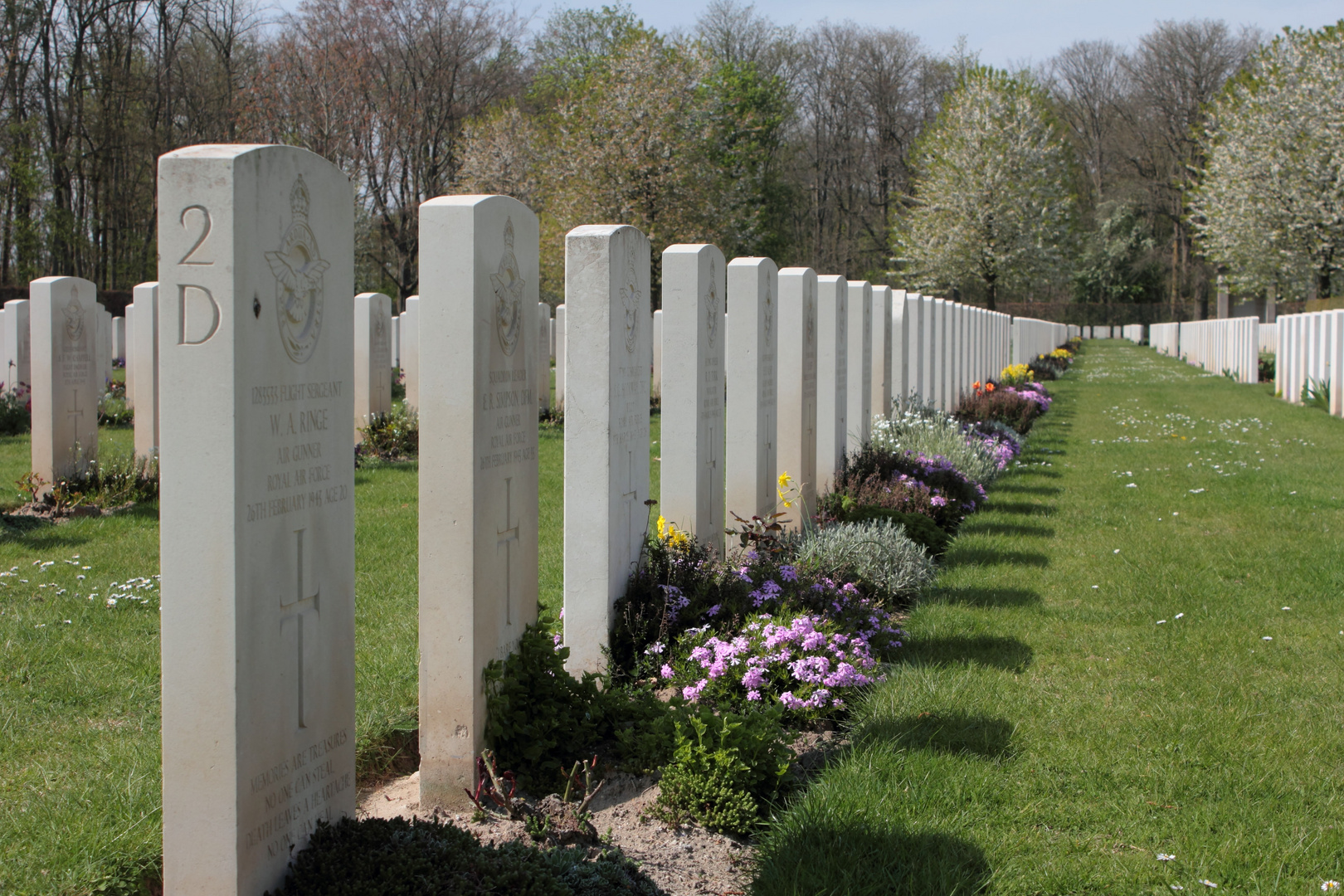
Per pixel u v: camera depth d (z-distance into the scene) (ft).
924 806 12.65
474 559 12.92
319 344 10.64
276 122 106.52
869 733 14.83
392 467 42.39
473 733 13.01
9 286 89.30
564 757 13.83
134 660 17.78
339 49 108.27
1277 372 83.76
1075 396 83.41
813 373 27.58
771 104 150.20
